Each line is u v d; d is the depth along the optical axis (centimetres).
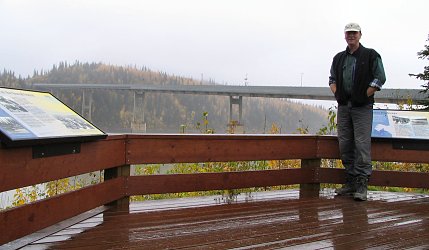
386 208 502
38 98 387
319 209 487
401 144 589
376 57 525
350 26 533
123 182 466
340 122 568
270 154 559
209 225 405
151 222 412
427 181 593
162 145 483
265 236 372
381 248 345
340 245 350
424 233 393
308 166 602
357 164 549
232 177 534
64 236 361
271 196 569
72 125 380
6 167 301
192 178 505
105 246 334
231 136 526
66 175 367
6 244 333
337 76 554
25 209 321
